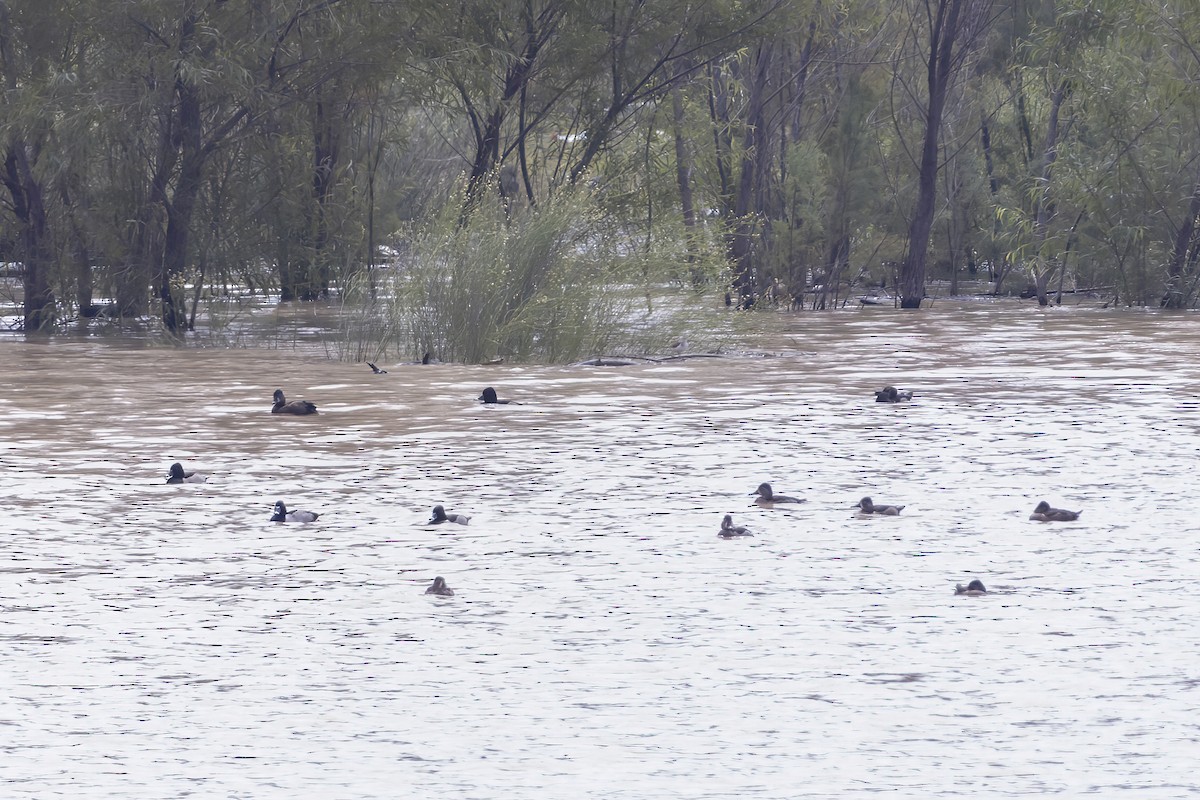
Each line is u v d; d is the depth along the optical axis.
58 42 139.38
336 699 32.62
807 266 183.50
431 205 133.88
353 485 57.97
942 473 60.22
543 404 83.00
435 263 113.62
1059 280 199.25
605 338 113.50
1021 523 50.62
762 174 179.25
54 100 132.50
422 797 27.23
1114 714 31.44
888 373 99.38
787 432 71.81
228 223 141.62
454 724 31.05
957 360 108.56
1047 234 178.25
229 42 138.12
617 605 40.31
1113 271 173.38
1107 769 28.38
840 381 94.50
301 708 32.03
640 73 156.25
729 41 156.88
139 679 34.03
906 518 51.50
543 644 36.69
